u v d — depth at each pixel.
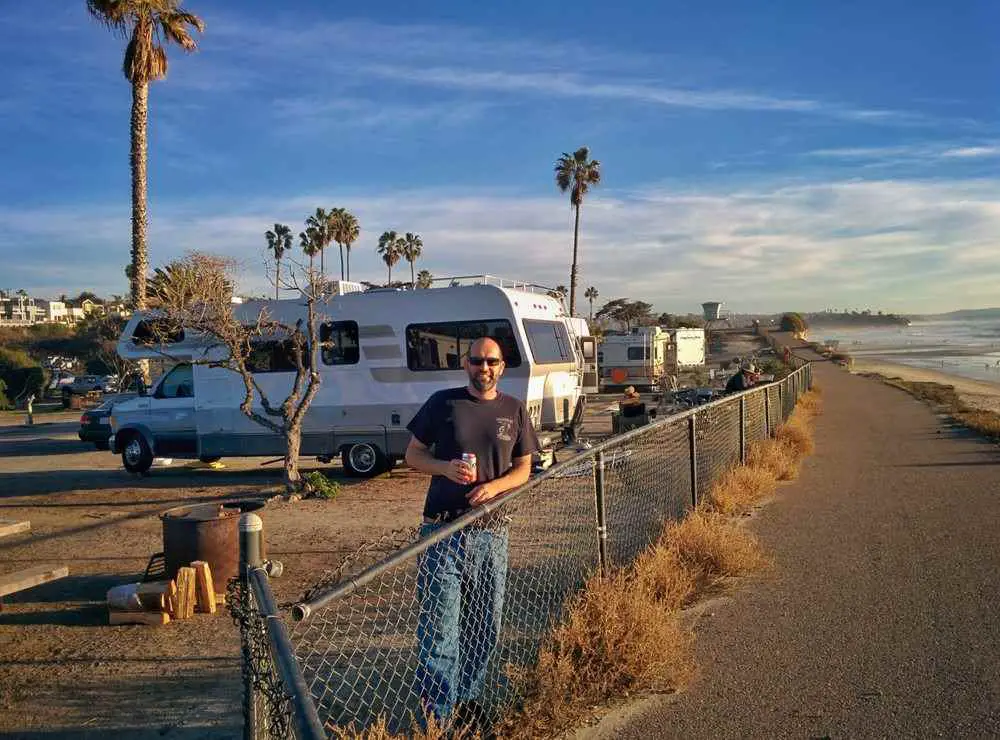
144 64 20.02
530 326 12.97
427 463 3.94
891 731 3.88
